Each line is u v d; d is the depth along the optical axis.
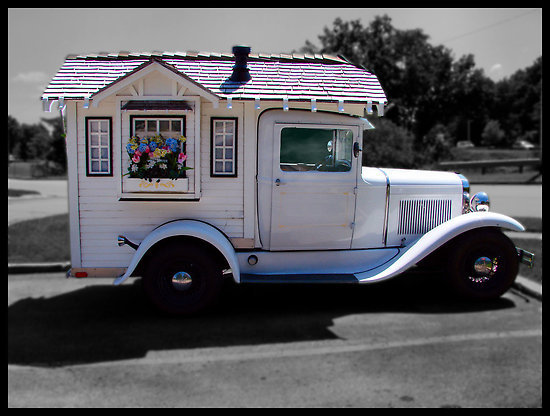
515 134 70.88
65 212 13.02
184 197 5.08
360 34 41.91
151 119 5.01
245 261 5.39
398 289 6.22
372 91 5.38
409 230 5.75
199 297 5.12
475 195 5.95
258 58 5.65
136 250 5.09
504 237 5.52
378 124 18.50
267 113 5.25
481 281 5.56
